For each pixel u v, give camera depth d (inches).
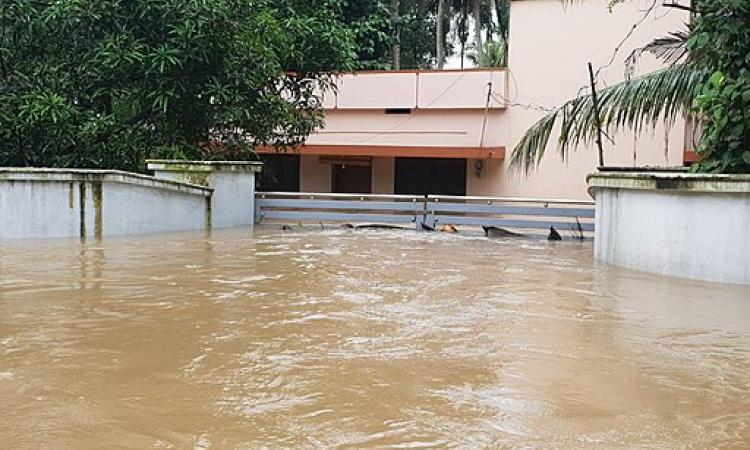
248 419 105.5
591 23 628.1
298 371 130.1
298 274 251.8
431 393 118.3
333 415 107.4
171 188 395.2
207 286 221.3
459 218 458.6
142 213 382.0
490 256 327.0
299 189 767.7
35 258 276.7
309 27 521.3
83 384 121.2
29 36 426.3
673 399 116.7
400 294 214.5
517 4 652.7
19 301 192.4
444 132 692.1
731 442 98.5
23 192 343.3
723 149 271.6
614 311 192.4
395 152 698.2
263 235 397.7
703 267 251.1
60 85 430.0
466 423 104.7
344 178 763.4
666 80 339.9
